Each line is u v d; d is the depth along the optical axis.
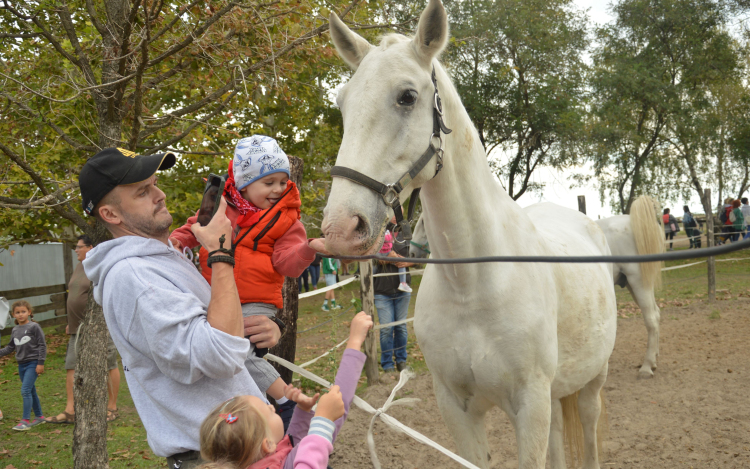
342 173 1.72
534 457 2.16
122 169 1.44
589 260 1.17
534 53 16.00
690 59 20.03
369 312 5.53
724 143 21.91
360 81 1.83
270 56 3.53
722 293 10.06
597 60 20.62
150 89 3.95
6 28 4.20
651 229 5.52
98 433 3.30
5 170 3.95
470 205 2.10
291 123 8.64
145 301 1.31
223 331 1.33
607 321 3.00
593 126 17.30
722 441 3.82
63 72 3.72
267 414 1.35
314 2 3.86
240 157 1.79
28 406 4.82
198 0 3.03
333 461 3.94
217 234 1.43
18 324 4.89
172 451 1.40
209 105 4.23
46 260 11.27
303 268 1.80
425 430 4.45
